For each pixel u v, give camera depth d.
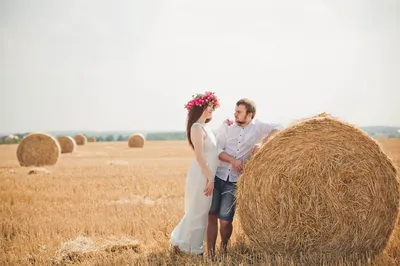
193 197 5.79
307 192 5.50
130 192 10.50
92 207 8.57
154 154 27.45
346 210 5.42
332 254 5.46
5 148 42.25
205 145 5.78
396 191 5.48
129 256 5.47
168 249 5.86
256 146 5.85
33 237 6.38
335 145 5.50
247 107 5.88
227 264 5.10
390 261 5.14
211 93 5.83
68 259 5.52
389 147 23.64
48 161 20.28
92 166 17.48
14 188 11.12
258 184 5.68
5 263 5.45
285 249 5.60
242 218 5.81
